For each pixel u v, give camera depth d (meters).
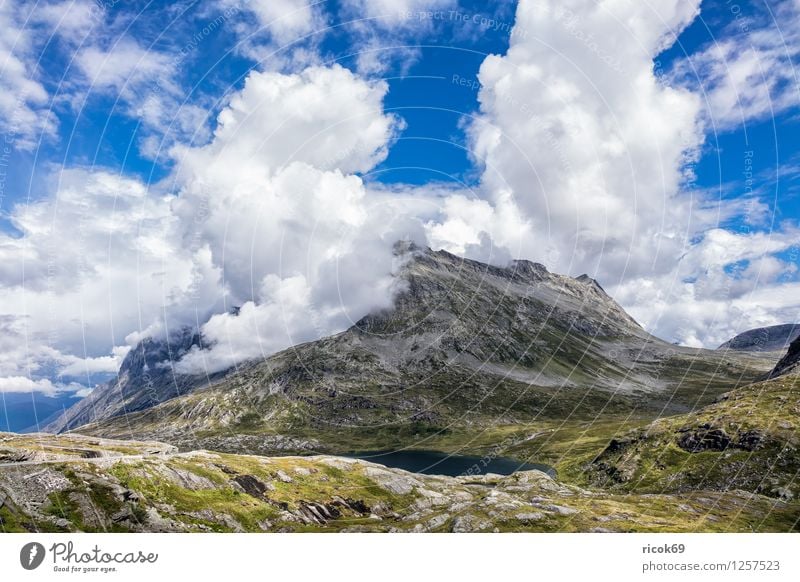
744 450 149.50
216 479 106.81
